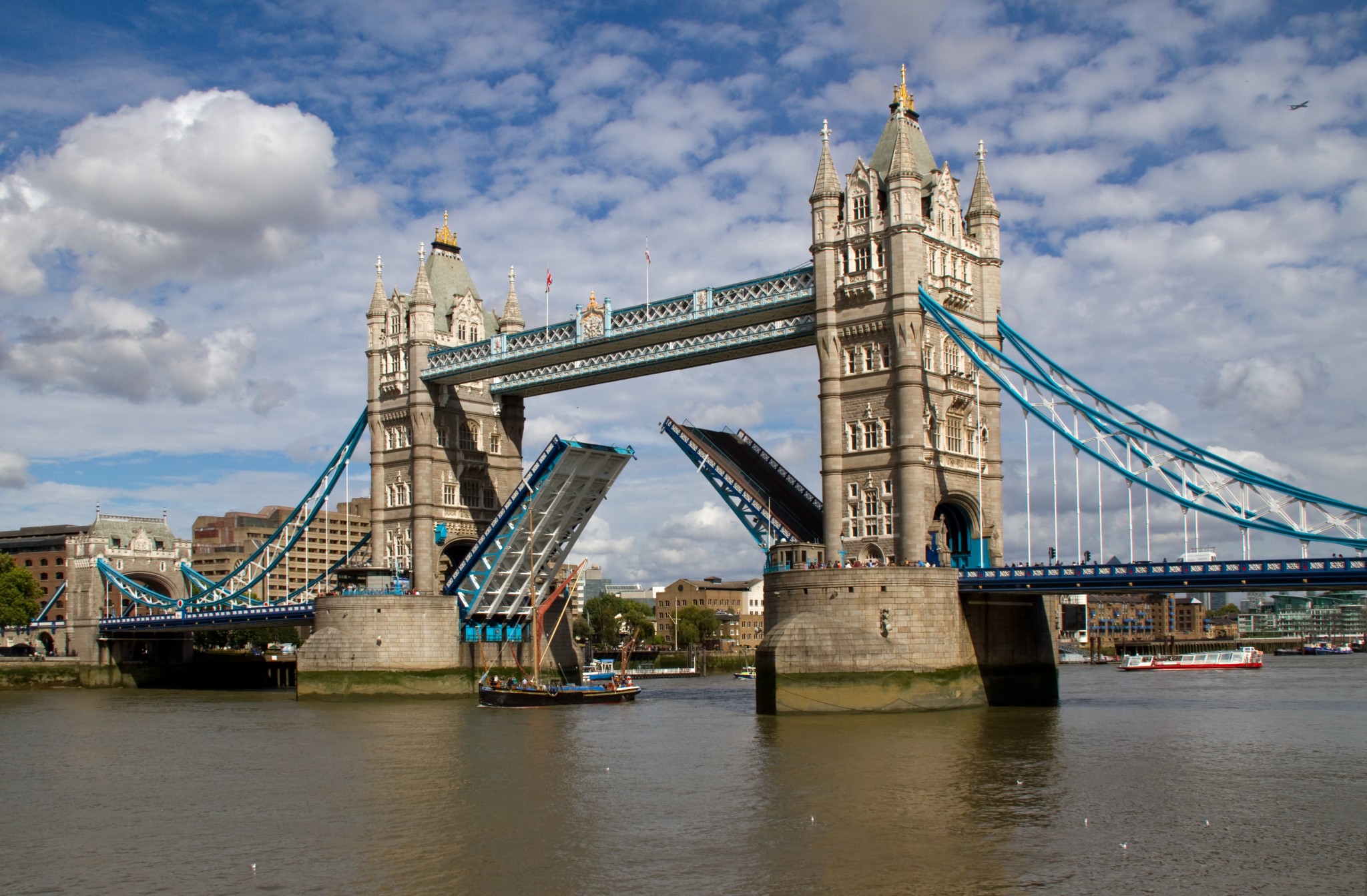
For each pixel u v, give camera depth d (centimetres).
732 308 9788
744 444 10231
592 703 10375
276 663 16075
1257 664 18938
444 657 11462
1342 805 4919
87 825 4950
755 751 6531
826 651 8219
